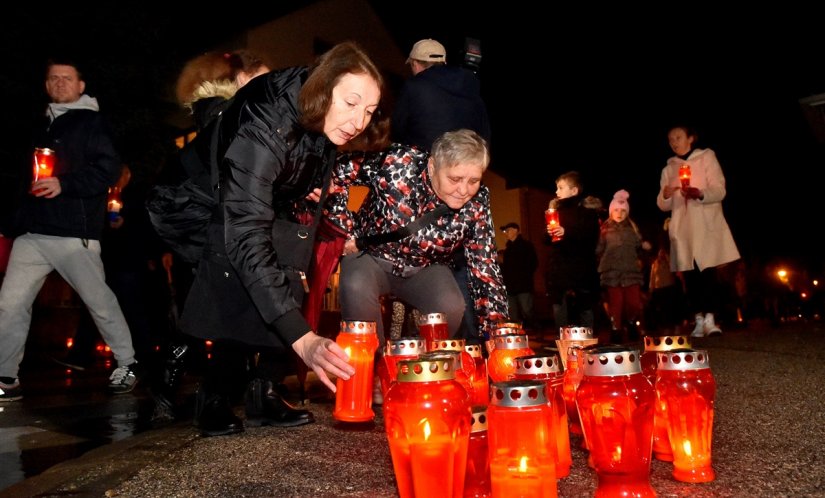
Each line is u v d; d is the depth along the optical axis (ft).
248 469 6.41
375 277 10.49
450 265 11.30
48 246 14.82
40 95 30.89
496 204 62.03
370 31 48.80
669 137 21.93
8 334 14.37
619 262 25.09
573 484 5.59
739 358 15.21
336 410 8.56
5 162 30.48
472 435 5.06
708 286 22.36
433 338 9.12
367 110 7.44
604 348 4.88
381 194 10.25
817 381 11.09
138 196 19.03
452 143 9.47
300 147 7.57
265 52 40.73
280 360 9.07
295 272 8.06
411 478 4.73
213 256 7.79
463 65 14.05
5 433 10.18
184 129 37.19
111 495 5.65
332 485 5.76
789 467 5.82
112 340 15.76
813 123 23.53
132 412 12.42
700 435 5.44
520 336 7.49
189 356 11.01
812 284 53.52
